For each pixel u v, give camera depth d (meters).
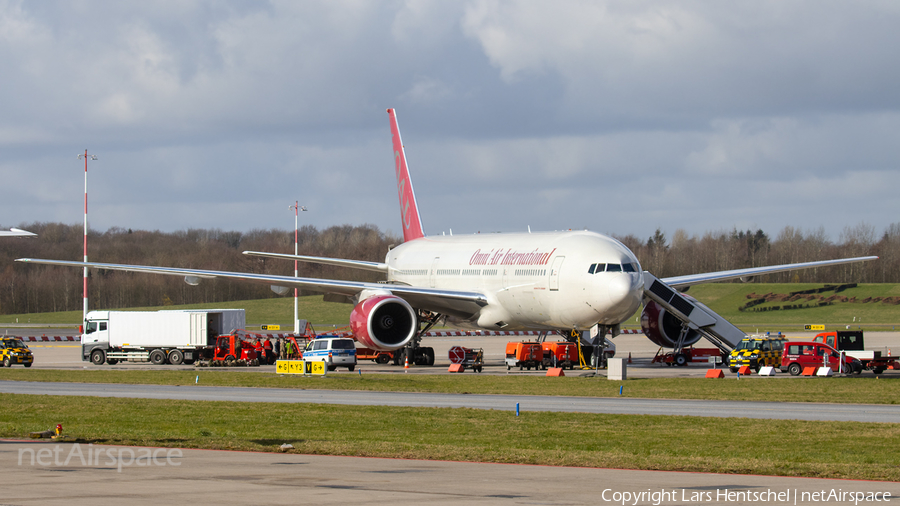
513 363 116.19
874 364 110.56
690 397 81.12
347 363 115.75
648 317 127.69
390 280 151.50
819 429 59.78
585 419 65.38
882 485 39.97
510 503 35.16
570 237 113.19
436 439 55.72
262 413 70.19
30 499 35.25
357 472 42.62
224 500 35.31
